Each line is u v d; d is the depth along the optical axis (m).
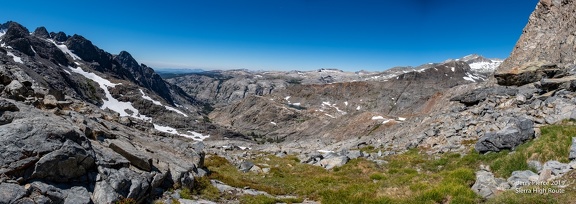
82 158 15.18
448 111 51.06
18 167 13.35
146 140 26.53
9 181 12.85
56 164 14.16
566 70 50.28
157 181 18.11
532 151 20.44
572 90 36.16
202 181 21.36
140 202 16.58
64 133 15.31
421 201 17.41
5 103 16.56
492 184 17.97
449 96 161.25
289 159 41.31
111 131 23.81
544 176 16.55
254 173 31.33
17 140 13.98
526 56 81.81
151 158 19.30
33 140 14.27
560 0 84.38
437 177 20.81
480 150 26.48
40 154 14.02
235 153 50.41
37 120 15.31
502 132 25.50
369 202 18.81
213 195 20.33
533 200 14.19
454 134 36.59
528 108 35.38
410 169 27.42
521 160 20.22
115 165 17.02
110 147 18.73
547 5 88.06
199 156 26.84
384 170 29.31
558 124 25.86
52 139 14.72
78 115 23.41
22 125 14.59
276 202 20.59
